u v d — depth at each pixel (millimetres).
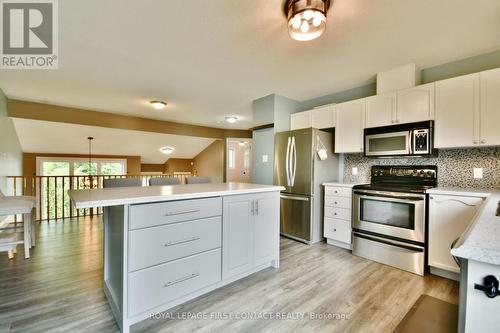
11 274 2316
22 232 3568
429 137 2480
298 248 3158
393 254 2557
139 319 1576
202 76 3109
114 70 2922
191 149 8250
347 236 3045
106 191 1979
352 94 3568
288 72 2982
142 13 1835
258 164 4156
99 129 5590
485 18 1865
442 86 2422
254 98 4117
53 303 1841
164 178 3146
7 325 1575
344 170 3654
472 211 2086
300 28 1783
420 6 1734
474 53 2453
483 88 2193
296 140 3496
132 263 1543
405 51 2430
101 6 1751
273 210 2496
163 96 4000
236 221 2150
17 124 4770
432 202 2326
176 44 2311
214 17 1886
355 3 1702
